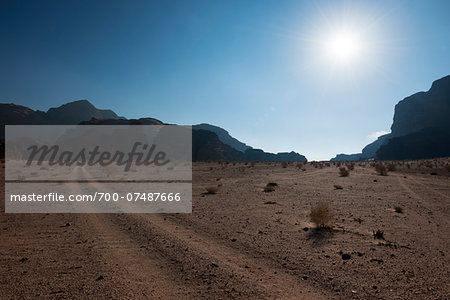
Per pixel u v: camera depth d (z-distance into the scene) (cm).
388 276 546
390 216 1129
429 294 471
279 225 977
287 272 569
